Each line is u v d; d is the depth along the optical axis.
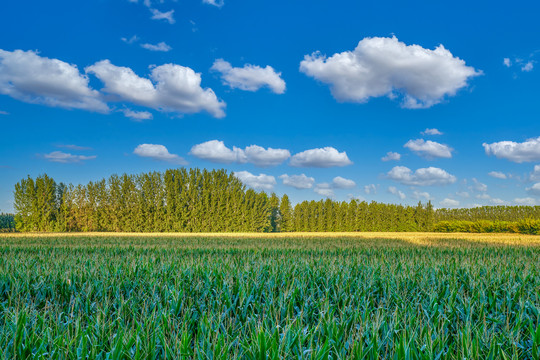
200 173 78.12
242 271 11.20
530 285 9.70
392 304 8.24
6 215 82.81
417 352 4.84
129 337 5.12
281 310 7.23
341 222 94.56
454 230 78.38
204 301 8.49
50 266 12.95
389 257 18.19
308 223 94.31
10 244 30.69
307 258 17.39
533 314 7.38
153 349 4.88
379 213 94.38
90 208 73.94
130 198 74.44
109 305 7.84
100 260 15.16
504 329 6.05
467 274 11.08
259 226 83.31
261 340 4.64
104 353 5.09
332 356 4.98
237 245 30.08
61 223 71.69
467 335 5.00
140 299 8.40
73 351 5.00
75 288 9.73
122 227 74.06
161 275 11.04
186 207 76.50
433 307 7.50
